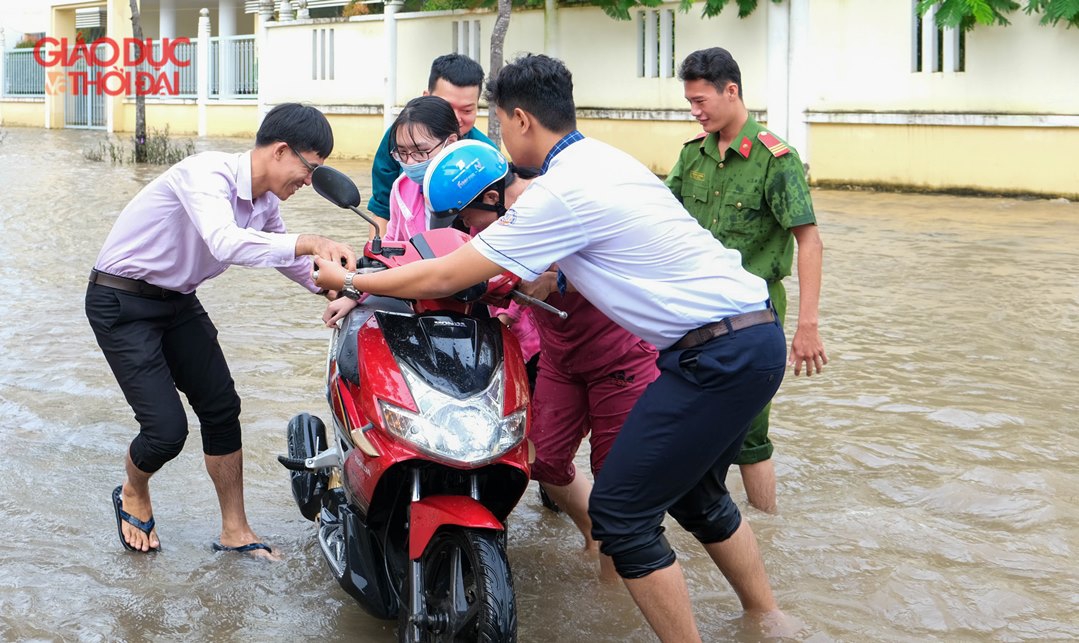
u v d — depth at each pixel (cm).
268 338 732
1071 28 1325
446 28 1991
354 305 351
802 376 647
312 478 418
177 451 407
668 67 1680
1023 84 1371
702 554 425
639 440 321
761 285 330
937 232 1151
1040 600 379
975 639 354
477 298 333
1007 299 838
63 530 437
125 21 3000
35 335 730
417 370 320
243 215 397
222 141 2533
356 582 345
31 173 1831
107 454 520
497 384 325
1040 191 1379
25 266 977
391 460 315
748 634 357
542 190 307
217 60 2719
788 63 1560
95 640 351
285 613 375
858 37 1503
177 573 404
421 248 333
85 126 3209
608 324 377
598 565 418
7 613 367
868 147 1516
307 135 389
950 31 1424
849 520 445
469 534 309
